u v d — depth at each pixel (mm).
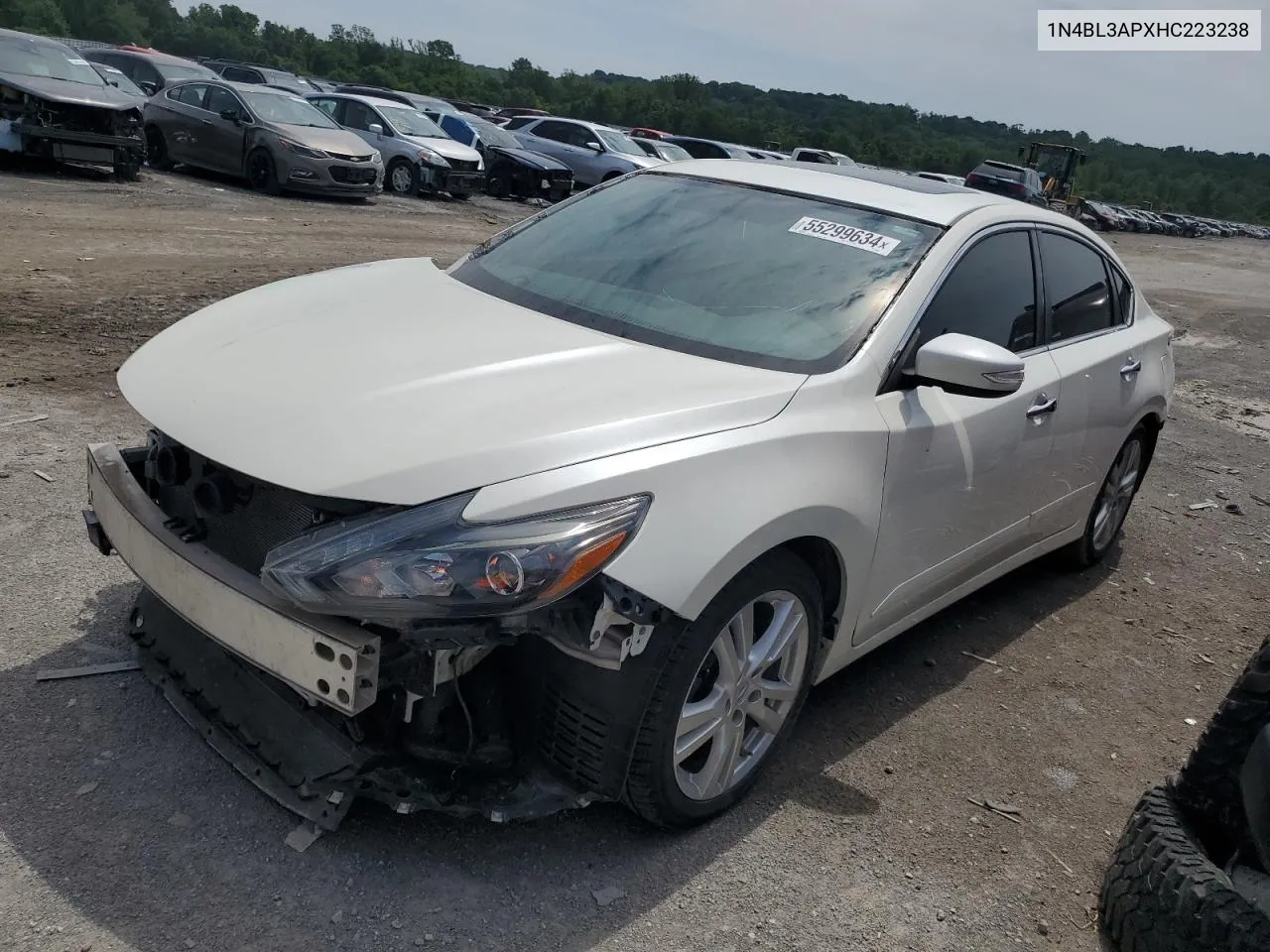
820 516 2826
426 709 2562
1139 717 3998
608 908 2592
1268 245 60750
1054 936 2768
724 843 2896
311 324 3086
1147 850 2617
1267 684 2518
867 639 3447
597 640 2426
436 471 2352
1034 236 4078
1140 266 26172
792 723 3146
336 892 2506
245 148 15328
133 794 2711
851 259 3475
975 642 4402
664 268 3520
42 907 2336
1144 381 4863
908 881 2881
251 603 2432
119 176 13977
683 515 2500
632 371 2900
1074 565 5254
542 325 3191
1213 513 6605
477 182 18938
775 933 2605
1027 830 3197
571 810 2906
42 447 4680
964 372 3037
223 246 10281
